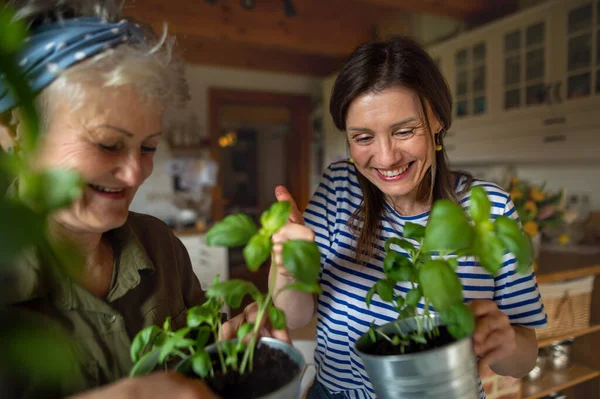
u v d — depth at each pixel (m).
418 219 0.84
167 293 0.68
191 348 0.50
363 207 0.87
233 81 3.94
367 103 0.71
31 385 0.41
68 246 0.24
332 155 3.93
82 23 0.44
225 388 0.44
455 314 0.46
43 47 0.41
